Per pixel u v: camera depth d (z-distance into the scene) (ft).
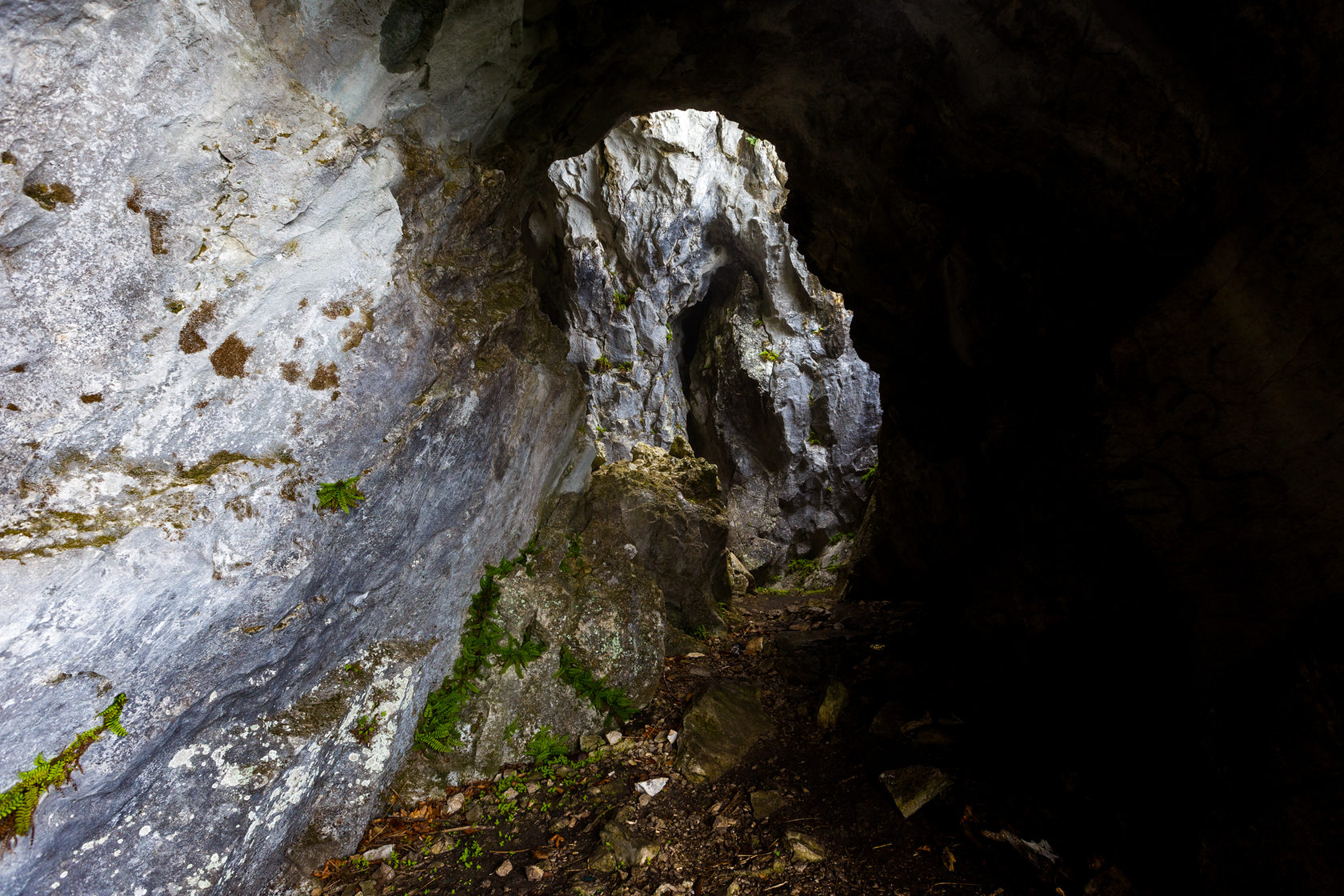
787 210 22.13
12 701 6.63
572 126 18.26
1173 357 10.61
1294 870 8.01
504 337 14.74
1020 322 15.25
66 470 7.27
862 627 22.53
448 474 12.84
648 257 45.62
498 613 15.05
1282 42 8.93
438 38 11.27
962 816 11.75
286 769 10.18
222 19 7.82
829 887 10.57
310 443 9.68
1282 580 9.74
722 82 17.99
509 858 11.46
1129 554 11.91
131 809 8.43
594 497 19.06
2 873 6.91
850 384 48.57
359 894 10.59
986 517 18.98
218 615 8.54
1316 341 9.31
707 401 52.47
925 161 15.83
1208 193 10.36
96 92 6.68
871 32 14.26
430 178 12.05
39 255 6.63
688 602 22.34
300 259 9.16
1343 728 8.00
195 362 8.23
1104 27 10.55
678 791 13.26
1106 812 10.94
